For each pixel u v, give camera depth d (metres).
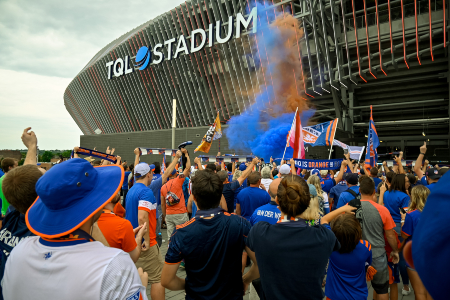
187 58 35.44
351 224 2.67
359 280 2.68
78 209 1.31
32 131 2.78
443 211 0.61
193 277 2.11
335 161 7.00
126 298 1.22
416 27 23.09
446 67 25.41
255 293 3.63
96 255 1.25
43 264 1.23
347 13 27.78
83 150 5.59
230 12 31.23
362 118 33.47
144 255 3.55
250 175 4.75
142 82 41.19
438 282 0.58
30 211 1.45
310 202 2.10
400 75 27.45
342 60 26.94
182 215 5.69
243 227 2.18
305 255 1.90
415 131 33.69
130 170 9.92
